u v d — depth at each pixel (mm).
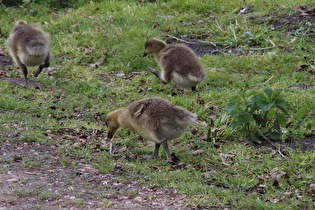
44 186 8312
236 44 18578
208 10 22625
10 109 12656
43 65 14945
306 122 11852
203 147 10664
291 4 21734
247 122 10688
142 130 10023
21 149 9977
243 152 10297
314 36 18656
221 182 8938
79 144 10531
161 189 8500
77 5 24734
